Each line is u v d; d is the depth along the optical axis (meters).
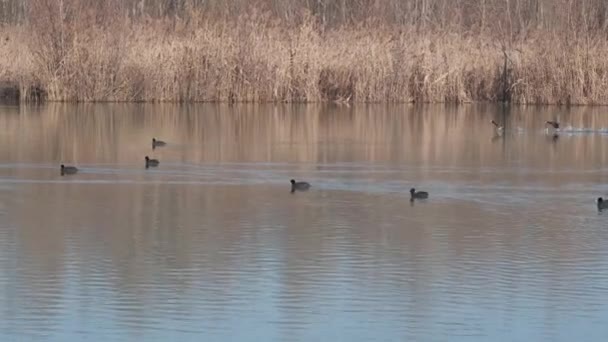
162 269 21.19
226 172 33.53
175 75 56.19
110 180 31.81
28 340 17.05
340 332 17.50
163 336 17.23
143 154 37.34
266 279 20.48
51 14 55.44
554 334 17.45
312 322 17.95
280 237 24.11
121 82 55.91
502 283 20.39
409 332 17.52
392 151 38.78
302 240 23.83
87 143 39.91
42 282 20.22
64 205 27.83
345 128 46.19
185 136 42.59
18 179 31.77
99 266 21.44
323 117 50.38
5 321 17.92
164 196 29.19
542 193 30.16
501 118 50.47
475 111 53.72
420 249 23.08
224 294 19.53
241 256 22.36
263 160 36.19
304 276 20.72
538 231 25.05
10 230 24.73
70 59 55.38
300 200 28.72
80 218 26.16
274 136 43.09
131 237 24.08
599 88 55.84
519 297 19.45
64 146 39.00
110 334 17.33
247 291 19.72
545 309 18.73
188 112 51.56
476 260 22.19
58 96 55.41
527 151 39.12
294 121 48.59
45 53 55.47
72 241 23.64
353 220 26.17
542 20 60.62
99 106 53.59
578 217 26.75
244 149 38.94
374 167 34.75
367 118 50.19
